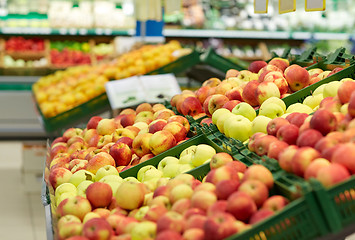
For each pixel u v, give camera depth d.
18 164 5.43
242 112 2.14
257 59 6.59
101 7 7.01
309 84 2.38
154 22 6.93
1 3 6.74
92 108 4.10
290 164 1.51
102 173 2.04
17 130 6.03
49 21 6.83
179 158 2.18
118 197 1.71
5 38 6.88
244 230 1.24
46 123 4.07
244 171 1.67
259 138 1.76
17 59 6.65
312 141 1.54
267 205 1.38
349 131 1.48
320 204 1.25
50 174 2.11
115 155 2.22
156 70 4.38
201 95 2.67
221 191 1.46
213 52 4.37
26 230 4.03
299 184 1.34
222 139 2.08
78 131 2.84
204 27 6.84
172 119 2.36
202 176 1.87
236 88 2.44
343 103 1.77
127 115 2.74
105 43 7.02
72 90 4.43
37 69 6.43
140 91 3.88
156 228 1.39
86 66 5.36
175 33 6.81
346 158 1.35
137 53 4.94
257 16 6.90
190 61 4.45
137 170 2.12
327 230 1.25
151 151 2.23
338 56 2.62
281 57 3.09
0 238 3.88
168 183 1.69
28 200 4.60
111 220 1.60
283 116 1.97
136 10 4.49
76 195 1.91
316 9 2.09
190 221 1.36
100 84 4.32
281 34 6.80
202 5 7.00
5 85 6.18
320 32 6.77
